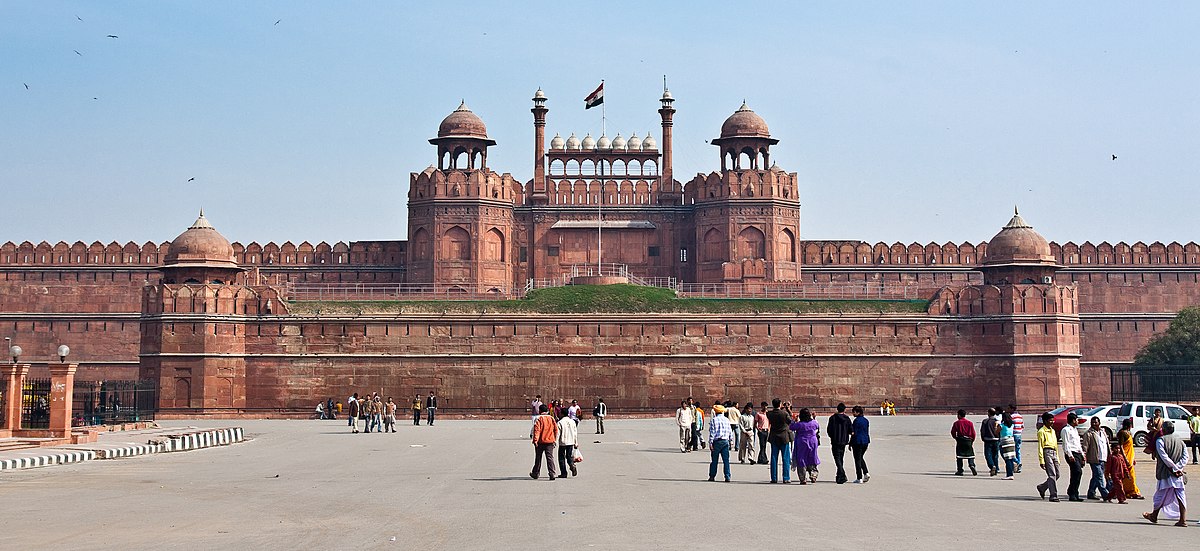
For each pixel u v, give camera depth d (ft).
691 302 246.27
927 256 291.79
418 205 277.44
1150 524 66.23
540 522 64.95
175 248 243.40
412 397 236.02
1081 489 88.02
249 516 68.69
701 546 55.57
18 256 284.20
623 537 58.75
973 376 239.71
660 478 94.32
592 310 242.37
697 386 237.45
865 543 56.80
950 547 55.67
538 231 287.28
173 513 70.44
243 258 287.69
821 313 240.73
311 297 248.52
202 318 231.71
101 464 112.06
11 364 136.98
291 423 208.64
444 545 56.34
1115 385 281.33
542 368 237.25
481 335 237.86
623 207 288.51
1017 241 247.50
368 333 236.63
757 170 281.13
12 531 62.49
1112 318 289.12
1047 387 236.84
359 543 57.31
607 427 192.03
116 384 187.32
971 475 99.40
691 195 289.33
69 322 282.15
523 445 142.10
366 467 107.24
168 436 142.82
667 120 292.40
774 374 238.07
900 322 239.91
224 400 232.53
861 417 91.76
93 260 284.41
